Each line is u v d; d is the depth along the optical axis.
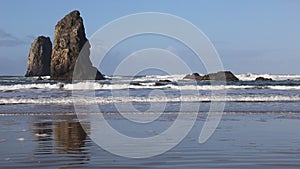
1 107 19.48
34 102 21.84
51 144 9.52
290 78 62.62
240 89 34.16
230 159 7.71
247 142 9.78
